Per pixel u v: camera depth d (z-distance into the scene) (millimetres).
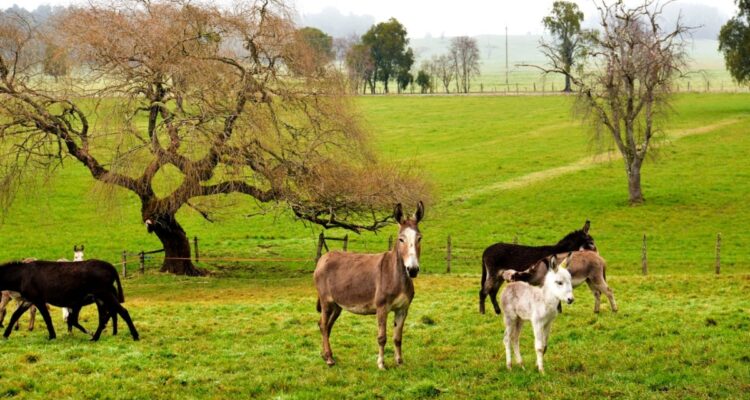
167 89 32875
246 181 34875
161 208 33344
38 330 19828
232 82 32531
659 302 21656
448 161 68375
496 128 85875
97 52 32094
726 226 45938
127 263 39781
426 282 28531
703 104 95438
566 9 127875
